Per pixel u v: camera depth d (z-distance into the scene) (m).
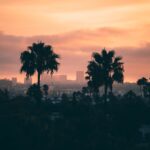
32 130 29.58
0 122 29.52
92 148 30.12
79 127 32.50
